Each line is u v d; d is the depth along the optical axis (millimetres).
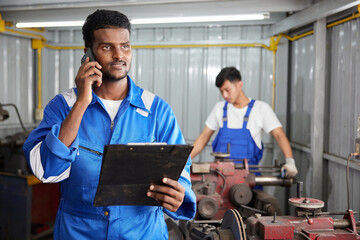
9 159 3402
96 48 1195
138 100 1329
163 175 1113
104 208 1243
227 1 2969
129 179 1087
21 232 3326
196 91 4164
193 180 2414
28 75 4387
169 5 3041
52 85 4602
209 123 3346
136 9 3109
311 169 2947
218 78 3012
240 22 3881
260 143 3119
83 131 1261
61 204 1321
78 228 1258
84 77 1104
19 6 3021
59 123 1180
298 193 1681
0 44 4020
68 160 1126
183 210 1308
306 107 3316
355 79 2457
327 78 2936
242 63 4027
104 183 1071
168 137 1365
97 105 1288
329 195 2910
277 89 3889
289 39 3637
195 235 1922
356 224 1609
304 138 3371
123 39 1193
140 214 1286
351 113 2523
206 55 4113
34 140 1188
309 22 2914
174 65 4211
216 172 2480
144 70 4301
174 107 4242
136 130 1300
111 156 1000
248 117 3066
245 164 2611
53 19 3367
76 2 2883
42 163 1137
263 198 2352
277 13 3748
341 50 2684
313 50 3021
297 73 3566
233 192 2393
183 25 4051
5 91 4102
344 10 2553
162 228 1371
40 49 4426
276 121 3041
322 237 1470
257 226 1484
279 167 2734
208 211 2193
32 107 4469
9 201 3381
